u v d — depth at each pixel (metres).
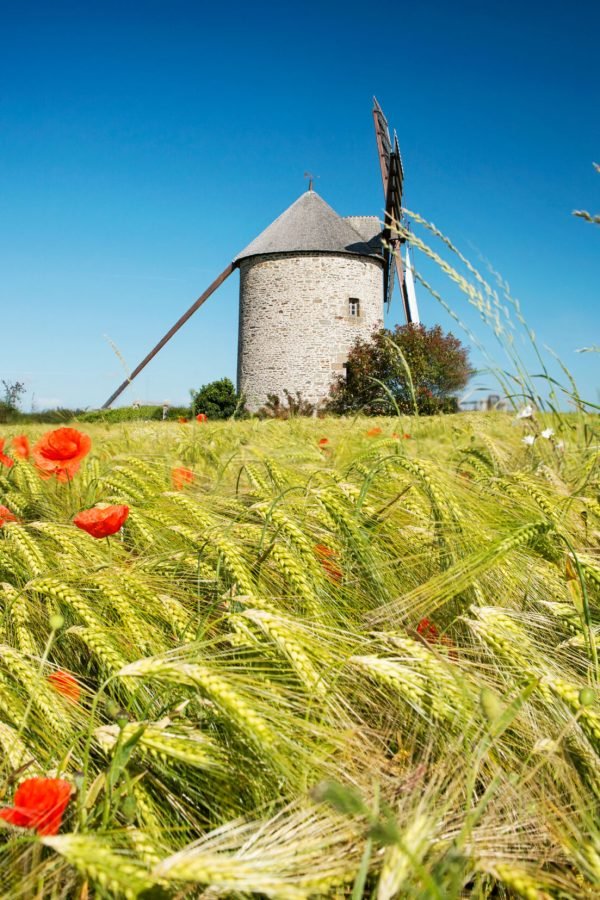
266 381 40.62
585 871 1.01
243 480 3.40
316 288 40.06
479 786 1.25
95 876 0.84
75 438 2.95
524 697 1.06
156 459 3.66
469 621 1.49
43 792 1.05
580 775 1.24
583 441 2.98
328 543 2.08
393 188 38.84
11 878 1.03
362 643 1.42
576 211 2.10
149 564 2.03
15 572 2.04
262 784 1.20
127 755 1.08
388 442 2.58
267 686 1.30
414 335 31.02
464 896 1.09
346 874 0.94
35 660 1.58
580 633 1.61
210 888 0.95
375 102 42.53
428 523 2.02
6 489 3.30
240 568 1.72
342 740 1.23
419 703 1.24
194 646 1.31
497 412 5.70
